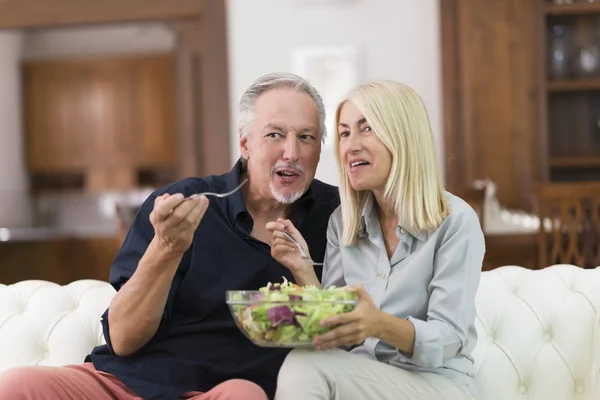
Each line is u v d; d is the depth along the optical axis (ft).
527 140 23.12
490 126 23.15
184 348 8.31
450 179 23.21
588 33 23.52
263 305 6.91
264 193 8.80
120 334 8.02
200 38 24.34
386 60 23.98
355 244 8.41
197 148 24.44
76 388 7.91
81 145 35.58
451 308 7.59
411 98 8.02
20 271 27.09
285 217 9.04
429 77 23.89
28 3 24.29
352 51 24.03
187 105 24.41
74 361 9.48
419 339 7.27
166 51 35.42
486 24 23.12
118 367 8.17
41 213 35.99
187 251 8.54
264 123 8.66
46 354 9.57
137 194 36.11
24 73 35.55
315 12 24.13
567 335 9.09
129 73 35.40
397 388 7.32
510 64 23.16
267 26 24.22
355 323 6.91
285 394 7.11
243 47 24.30
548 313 9.21
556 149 23.88
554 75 23.41
